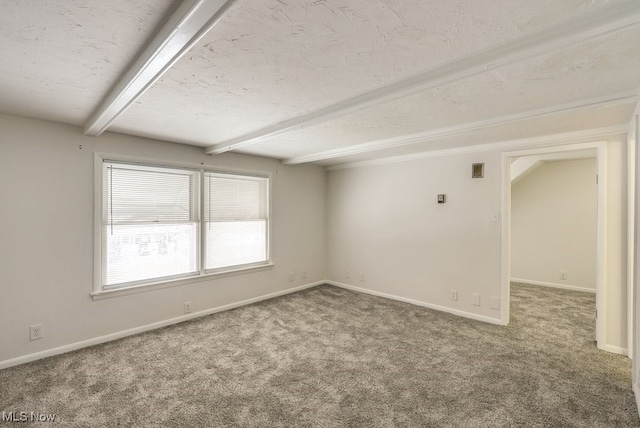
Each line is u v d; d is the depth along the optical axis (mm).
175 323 3455
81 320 2822
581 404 1994
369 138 3250
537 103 2162
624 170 2699
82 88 1920
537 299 4445
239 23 1228
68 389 2164
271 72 1689
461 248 3738
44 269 2627
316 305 4117
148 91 1957
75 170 2770
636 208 2068
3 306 2439
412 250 4195
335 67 1631
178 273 3543
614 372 2385
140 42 1386
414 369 2449
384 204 4504
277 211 4562
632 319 2385
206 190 3766
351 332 3197
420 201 4109
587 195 4926
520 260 5566
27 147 2533
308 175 5031
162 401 2035
